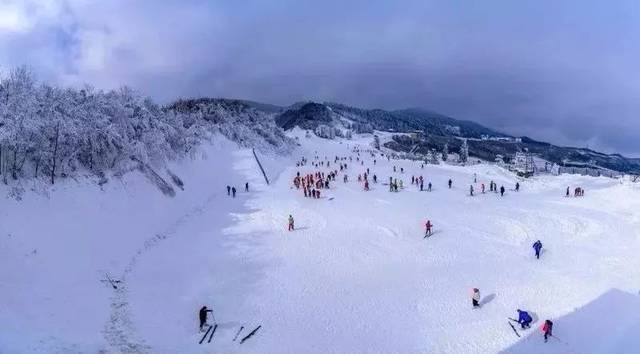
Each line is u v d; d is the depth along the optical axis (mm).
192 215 47781
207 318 25781
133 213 40125
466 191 66500
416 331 25453
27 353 19250
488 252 38750
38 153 36125
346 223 46219
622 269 34312
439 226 45844
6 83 39812
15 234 28219
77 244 31156
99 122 44938
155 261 33719
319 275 32656
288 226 44375
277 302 28234
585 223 47562
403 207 53875
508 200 60156
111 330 23266
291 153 116750
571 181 76562
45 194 33688
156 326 24281
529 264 35875
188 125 80875
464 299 29391
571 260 36781
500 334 25141
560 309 27828
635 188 59656
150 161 50844
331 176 74562
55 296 24734
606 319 26641
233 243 39062
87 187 38094
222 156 73938
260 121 123438
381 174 81812
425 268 34688
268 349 23188
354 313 27266
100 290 27219
